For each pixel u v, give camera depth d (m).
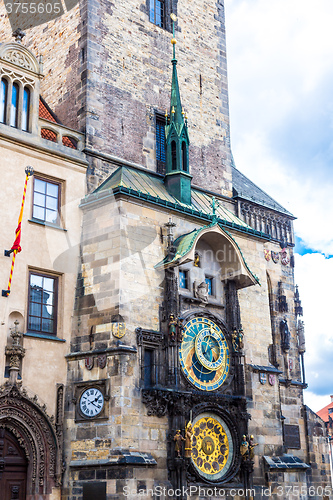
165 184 37.91
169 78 42.62
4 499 29.11
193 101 43.72
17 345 30.14
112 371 30.58
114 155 37.72
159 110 41.25
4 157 32.28
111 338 31.17
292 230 47.97
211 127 44.31
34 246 32.41
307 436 43.69
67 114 38.50
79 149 36.25
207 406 33.16
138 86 40.44
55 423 30.91
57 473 30.38
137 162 38.81
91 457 30.03
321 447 44.31
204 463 32.62
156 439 30.83
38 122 34.19
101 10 39.91
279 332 44.56
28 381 30.55
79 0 40.09
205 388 33.59
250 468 33.97
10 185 32.16
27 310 31.58
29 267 32.16
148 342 31.98
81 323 32.62
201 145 43.16
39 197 33.47
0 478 29.22
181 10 45.12
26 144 33.22
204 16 46.81
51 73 40.88
